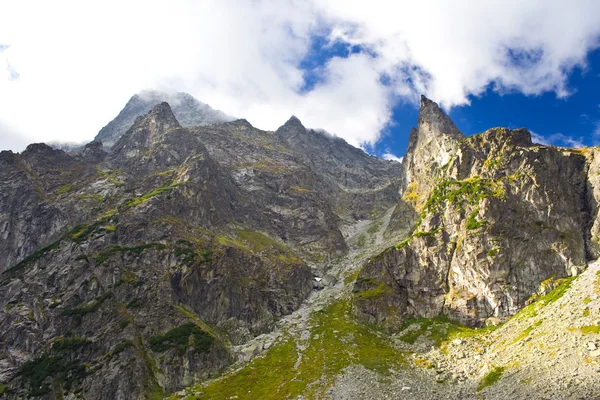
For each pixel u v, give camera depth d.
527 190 164.62
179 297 151.38
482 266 151.00
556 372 86.19
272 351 143.25
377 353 132.62
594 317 100.00
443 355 123.56
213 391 115.56
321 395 104.88
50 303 141.88
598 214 150.50
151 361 125.31
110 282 147.88
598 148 168.12
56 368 120.75
